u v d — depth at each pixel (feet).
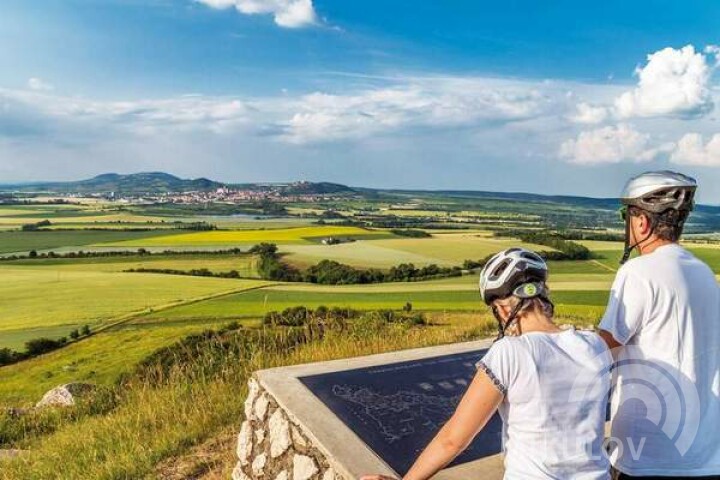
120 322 126.62
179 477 16.35
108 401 31.17
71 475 17.93
